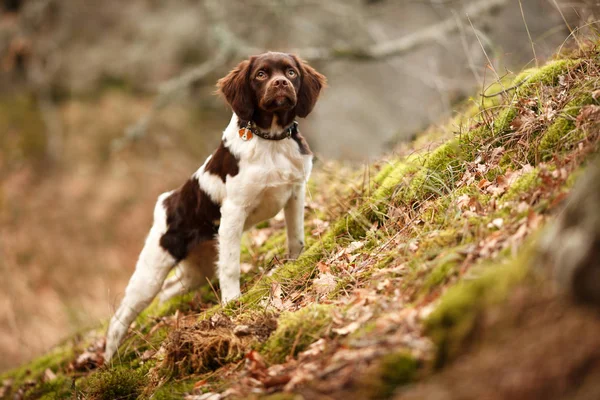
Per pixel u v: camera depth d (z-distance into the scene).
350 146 14.94
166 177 14.80
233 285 4.65
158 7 18.25
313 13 15.16
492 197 3.69
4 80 16.92
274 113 4.51
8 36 17.30
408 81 15.67
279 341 3.33
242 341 3.53
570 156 3.45
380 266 3.73
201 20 17.56
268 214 4.83
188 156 15.77
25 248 11.56
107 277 10.58
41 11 17.53
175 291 5.52
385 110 15.77
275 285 4.20
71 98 16.98
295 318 3.41
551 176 3.36
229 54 11.16
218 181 4.73
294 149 4.64
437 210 3.99
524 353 2.29
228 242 4.62
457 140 4.56
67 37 17.72
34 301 9.54
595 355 2.12
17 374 6.02
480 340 2.51
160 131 15.91
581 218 2.33
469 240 3.31
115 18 18.03
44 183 14.50
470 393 2.29
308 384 2.75
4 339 8.20
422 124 7.36
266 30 15.02
